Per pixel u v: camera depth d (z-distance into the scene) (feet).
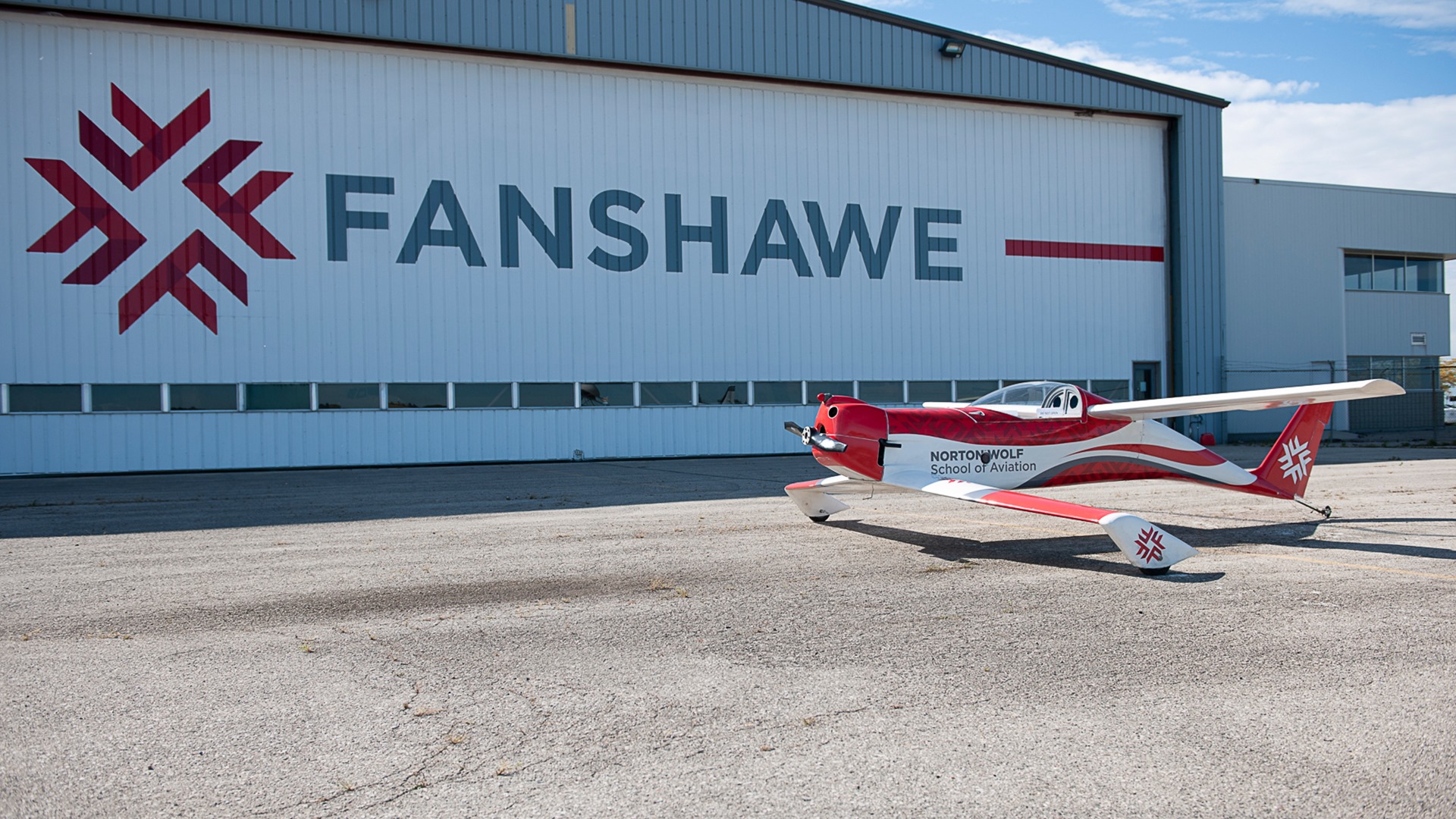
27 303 50.65
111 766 9.24
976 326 69.15
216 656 13.19
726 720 10.44
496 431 58.39
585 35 59.57
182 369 52.90
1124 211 73.56
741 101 63.98
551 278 59.77
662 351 61.98
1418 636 13.79
